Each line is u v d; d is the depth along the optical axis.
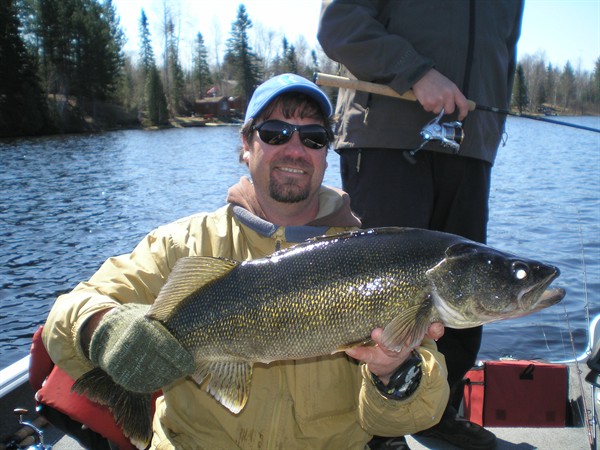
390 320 2.30
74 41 61.84
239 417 2.41
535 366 3.94
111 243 13.86
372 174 3.47
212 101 84.31
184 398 2.48
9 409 3.43
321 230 2.66
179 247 2.58
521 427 3.90
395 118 3.39
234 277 2.32
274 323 2.29
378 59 3.28
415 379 2.28
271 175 2.67
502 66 3.64
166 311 2.27
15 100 50.25
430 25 3.38
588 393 4.04
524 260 2.45
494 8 3.55
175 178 24.75
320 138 2.67
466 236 3.61
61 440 3.63
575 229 11.95
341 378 2.49
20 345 8.25
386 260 2.33
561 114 69.56
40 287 10.75
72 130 56.59
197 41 90.81
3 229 15.12
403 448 3.20
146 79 77.25
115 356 2.11
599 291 7.91
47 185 22.78
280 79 2.73
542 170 23.06
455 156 3.46
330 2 3.42
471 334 3.64
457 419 3.58
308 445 2.45
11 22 49.66
